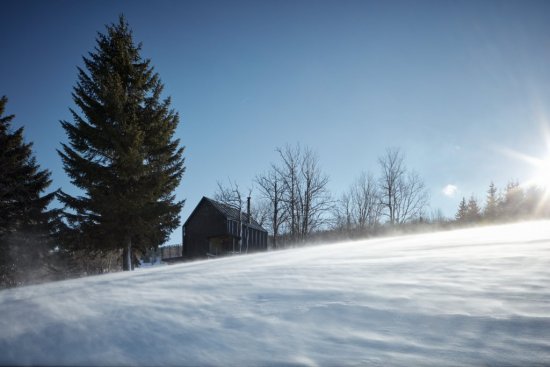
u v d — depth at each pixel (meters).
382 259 4.61
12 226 17.31
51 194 18.84
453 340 1.85
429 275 3.28
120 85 16.16
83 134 15.57
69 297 2.97
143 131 16.30
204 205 26.72
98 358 1.70
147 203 15.91
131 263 16.12
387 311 2.29
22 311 2.51
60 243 15.55
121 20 18.59
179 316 2.30
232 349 1.81
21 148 19.11
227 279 3.56
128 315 2.34
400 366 1.61
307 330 2.04
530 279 2.92
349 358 1.70
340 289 2.86
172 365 1.64
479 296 2.50
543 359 1.62
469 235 8.37
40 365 1.62
